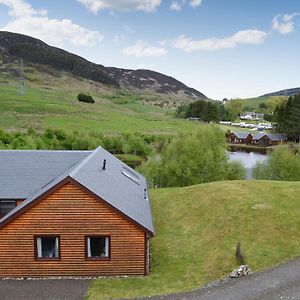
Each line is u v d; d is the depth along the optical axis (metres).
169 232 27.36
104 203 19.97
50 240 20.36
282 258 21.23
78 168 22.42
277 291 17.53
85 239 20.27
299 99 134.25
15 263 20.22
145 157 92.62
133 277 20.39
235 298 17.14
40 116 130.38
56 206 20.03
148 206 25.42
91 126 122.06
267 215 27.53
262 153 118.75
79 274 20.41
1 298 17.97
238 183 37.50
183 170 54.88
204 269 20.72
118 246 20.36
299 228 25.34
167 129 133.50
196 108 193.12
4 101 150.38
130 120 149.25
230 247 23.11
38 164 29.11
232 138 142.75
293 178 56.97
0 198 25.55
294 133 132.62
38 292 18.61
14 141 71.19
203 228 27.23
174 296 17.81
